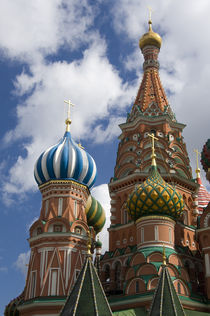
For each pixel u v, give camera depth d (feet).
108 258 181.68
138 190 166.20
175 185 189.67
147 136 202.49
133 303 146.51
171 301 113.39
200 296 155.53
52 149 187.42
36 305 154.92
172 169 191.52
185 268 163.12
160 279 119.96
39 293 159.33
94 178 190.70
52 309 154.61
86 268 116.06
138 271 152.97
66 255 165.68
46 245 167.53
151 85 223.92
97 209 189.78
